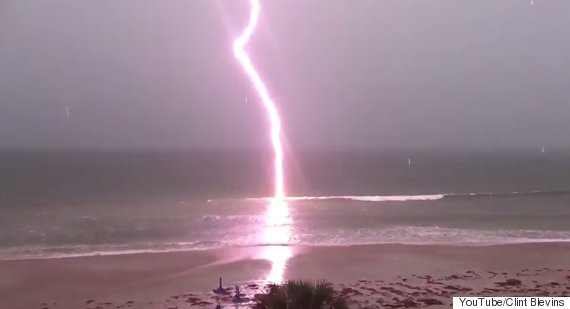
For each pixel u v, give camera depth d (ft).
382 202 134.51
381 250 67.00
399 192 175.94
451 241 76.59
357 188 192.65
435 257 63.00
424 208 120.98
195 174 263.08
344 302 26.81
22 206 128.06
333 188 193.06
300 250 67.15
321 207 122.93
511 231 86.94
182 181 221.46
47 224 97.66
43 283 51.52
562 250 67.56
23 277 53.62
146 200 143.74
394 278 53.01
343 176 255.50
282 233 84.48
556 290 47.06
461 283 50.44
